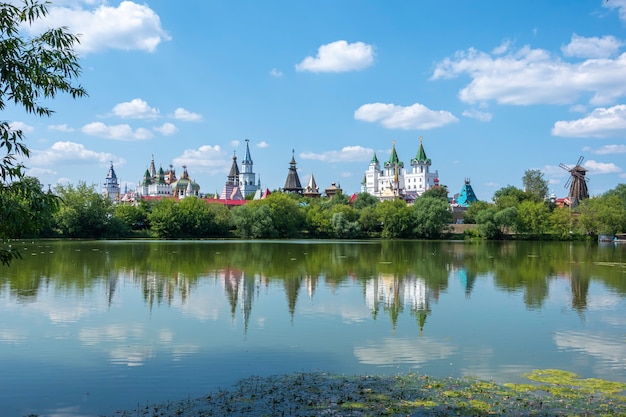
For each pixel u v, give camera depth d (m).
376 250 90.75
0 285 42.00
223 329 27.50
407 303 35.81
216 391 18.08
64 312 31.48
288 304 34.97
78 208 121.31
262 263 63.75
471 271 56.44
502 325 28.94
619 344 24.94
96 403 17.12
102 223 124.06
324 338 25.72
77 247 89.25
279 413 15.88
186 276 49.62
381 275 52.03
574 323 29.66
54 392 18.14
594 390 18.11
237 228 145.50
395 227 148.25
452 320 30.25
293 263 64.25
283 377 19.61
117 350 23.34
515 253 85.56
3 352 22.94
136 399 17.45
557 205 192.38
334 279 48.59
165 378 19.55
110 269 54.62
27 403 17.20
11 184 14.81
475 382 18.92
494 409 16.16
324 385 18.53
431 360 22.09
